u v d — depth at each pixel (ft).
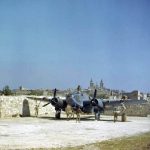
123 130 99.04
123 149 61.67
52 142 70.38
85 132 91.25
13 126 102.73
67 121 127.24
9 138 75.36
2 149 60.23
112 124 119.44
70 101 137.59
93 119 143.43
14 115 142.31
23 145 65.36
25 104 149.79
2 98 136.67
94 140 74.79
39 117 145.38
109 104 142.92
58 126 106.11
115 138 79.00
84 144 68.13
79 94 139.54
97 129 100.17
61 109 141.79
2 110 135.95
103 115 176.86
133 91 217.36
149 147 63.46
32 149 60.64
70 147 63.57
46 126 105.19
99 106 137.39
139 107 174.40
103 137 80.89
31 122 118.73
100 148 62.90
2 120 124.57
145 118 159.12
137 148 62.54
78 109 125.39
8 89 193.47
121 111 139.13
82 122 124.77
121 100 140.87
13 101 142.51
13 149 60.29
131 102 143.13
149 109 171.73
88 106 138.10
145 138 78.74
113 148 62.59
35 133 85.81
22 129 94.68
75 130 95.66
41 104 162.61
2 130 91.09
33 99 150.10
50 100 141.59
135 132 94.07
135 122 131.85
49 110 169.99
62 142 70.74
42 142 70.08
